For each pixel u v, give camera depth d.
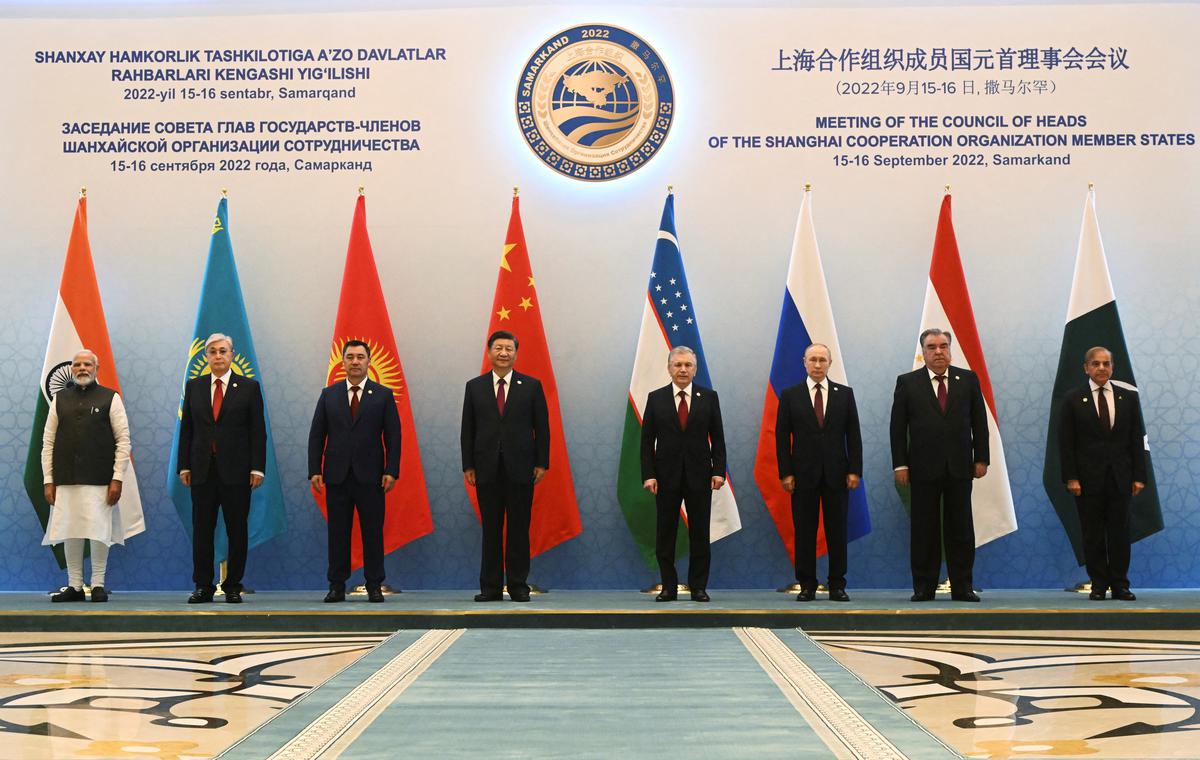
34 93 7.49
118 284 7.43
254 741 3.11
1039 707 3.59
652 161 7.45
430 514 7.18
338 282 7.43
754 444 7.31
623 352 7.38
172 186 7.48
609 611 5.74
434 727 3.29
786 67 7.47
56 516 6.43
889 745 3.04
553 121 7.47
